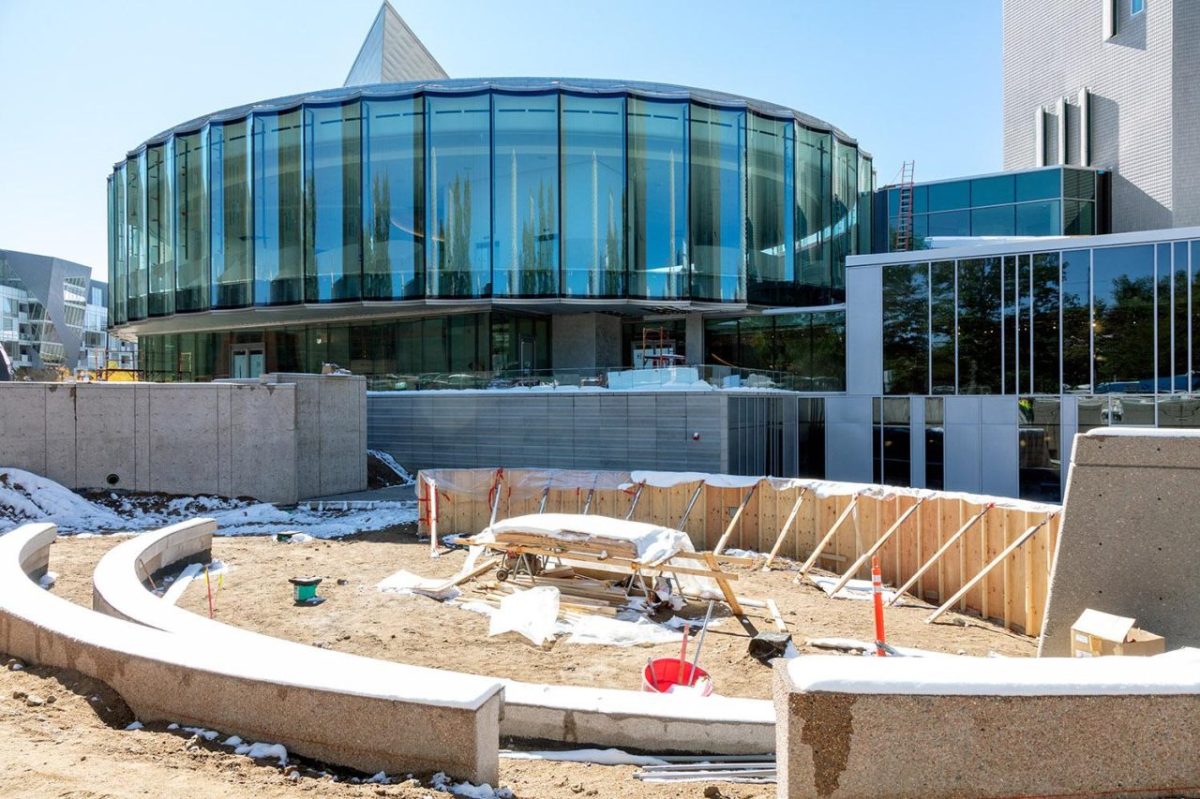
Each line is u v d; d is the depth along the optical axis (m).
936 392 28.88
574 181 31.36
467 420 28.28
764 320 34.91
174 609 8.20
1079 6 40.53
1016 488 27.41
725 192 32.72
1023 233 37.34
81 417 20.38
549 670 9.42
